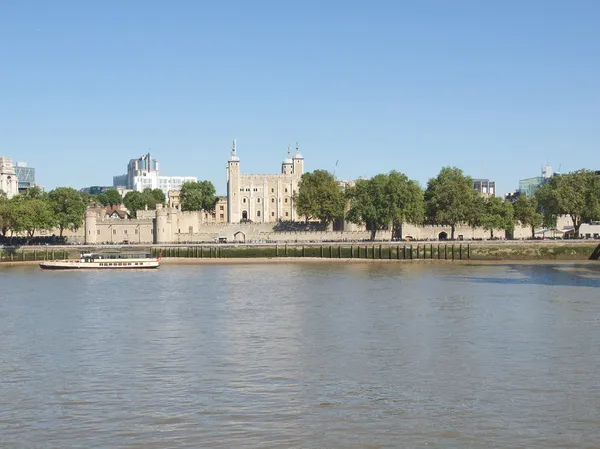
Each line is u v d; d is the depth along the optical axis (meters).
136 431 43.72
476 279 125.25
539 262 171.00
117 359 61.47
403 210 194.38
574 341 66.56
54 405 48.69
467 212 195.50
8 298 104.12
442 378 54.25
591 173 198.75
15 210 193.50
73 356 62.88
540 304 90.69
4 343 68.69
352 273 141.88
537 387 51.59
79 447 41.41
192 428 44.06
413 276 132.88
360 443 41.50
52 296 106.25
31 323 80.31
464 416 45.69
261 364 59.09
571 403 47.97
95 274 147.88
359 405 48.00
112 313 87.25
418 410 46.91
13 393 51.44
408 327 74.81
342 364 58.81
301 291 108.81
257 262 180.00
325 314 84.25
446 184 198.38
